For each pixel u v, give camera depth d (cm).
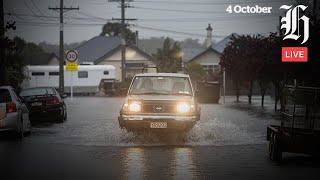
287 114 3556
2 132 4812
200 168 3297
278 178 2981
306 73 7544
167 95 4772
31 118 6512
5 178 2973
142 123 4547
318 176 3048
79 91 18088
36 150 4125
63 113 6831
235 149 4184
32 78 17812
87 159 3650
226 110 9056
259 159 3681
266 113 8288
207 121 6450
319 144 3441
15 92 5134
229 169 3269
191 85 4956
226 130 5347
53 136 5153
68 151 4053
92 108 9888
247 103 11731
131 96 4725
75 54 11356
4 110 4809
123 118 4584
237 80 12588
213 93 11806
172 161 3559
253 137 4931
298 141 3472
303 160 3681
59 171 3189
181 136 4784
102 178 2961
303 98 3462
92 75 18125
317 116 3459
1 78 7006
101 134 5106
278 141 3544
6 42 6919
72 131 5578
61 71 13962
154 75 5016
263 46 9825
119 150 4091
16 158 3716
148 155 3828
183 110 4562
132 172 3144
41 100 6538
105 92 17075
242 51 11688
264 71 9312
